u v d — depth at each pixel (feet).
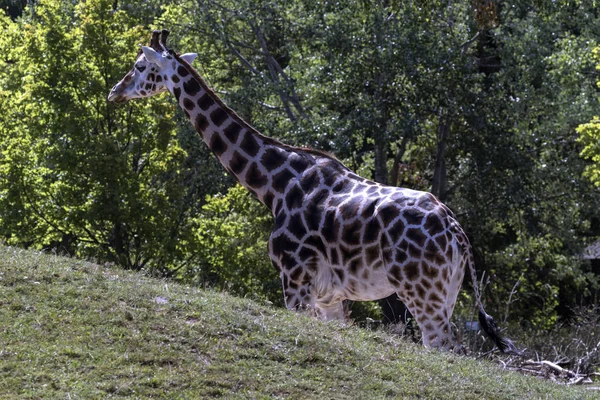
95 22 146.20
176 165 150.61
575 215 190.08
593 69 193.57
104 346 54.19
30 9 190.60
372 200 73.31
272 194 78.18
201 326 58.59
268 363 56.24
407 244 70.95
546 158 176.86
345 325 66.64
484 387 60.70
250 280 151.12
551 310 186.60
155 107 146.51
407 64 154.81
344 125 156.15
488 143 163.12
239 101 173.47
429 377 59.77
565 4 173.68
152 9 179.01
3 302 57.47
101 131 147.95
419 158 191.52
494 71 199.11
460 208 182.39
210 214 163.12
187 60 85.56
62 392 48.60
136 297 61.11
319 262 75.15
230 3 179.73
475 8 155.12
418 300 71.31
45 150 143.95
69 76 143.13
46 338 54.13
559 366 90.27
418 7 161.99
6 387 48.39
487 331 73.61
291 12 175.63
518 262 185.06
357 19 162.81
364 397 54.49
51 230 148.56
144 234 143.84
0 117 157.48
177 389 50.98
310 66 170.91
